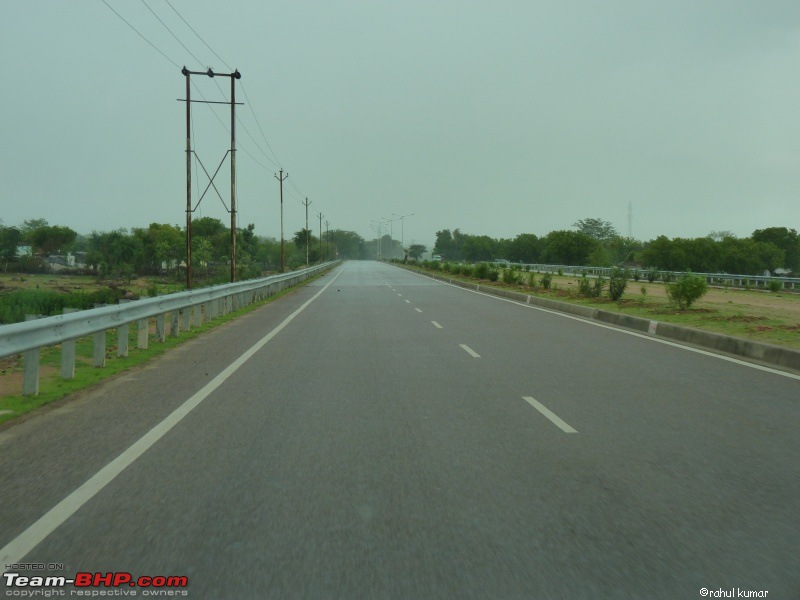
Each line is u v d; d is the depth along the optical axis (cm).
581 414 822
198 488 555
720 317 1986
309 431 739
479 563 416
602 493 542
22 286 5947
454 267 7156
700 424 771
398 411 838
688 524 479
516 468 607
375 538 454
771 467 611
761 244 9744
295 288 4269
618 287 2811
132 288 5672
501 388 989
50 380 1070
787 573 406
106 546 444
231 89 3703
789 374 1116
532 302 2914
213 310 2114
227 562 419
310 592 382
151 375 1118
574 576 400
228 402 895
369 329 1827
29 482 572
